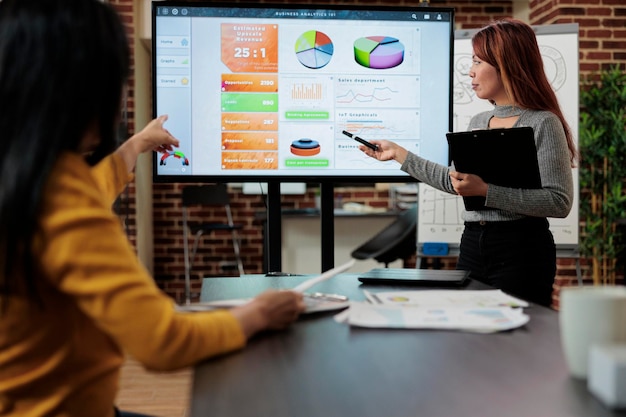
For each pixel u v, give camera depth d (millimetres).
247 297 1268
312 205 6160
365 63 2066
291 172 2061
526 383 675
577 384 669
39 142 666
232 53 2021
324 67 2057
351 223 5598
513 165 1766
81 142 747
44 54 683
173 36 2002
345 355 799
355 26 2055
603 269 4566
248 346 844
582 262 4660
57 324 727
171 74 2010
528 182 1791
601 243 4414
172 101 2016
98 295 675
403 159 1921
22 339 719
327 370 736
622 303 663
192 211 6086
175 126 2021
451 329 932
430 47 2082
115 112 769
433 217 3836
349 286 1404
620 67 4688
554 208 1802
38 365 729
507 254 1913
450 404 614
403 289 1353
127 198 5066
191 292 6098
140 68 5531
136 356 709
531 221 1919
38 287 699
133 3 5215
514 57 1922
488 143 1753
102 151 936
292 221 5523
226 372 731
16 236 657
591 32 4680
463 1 5926
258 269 6141
